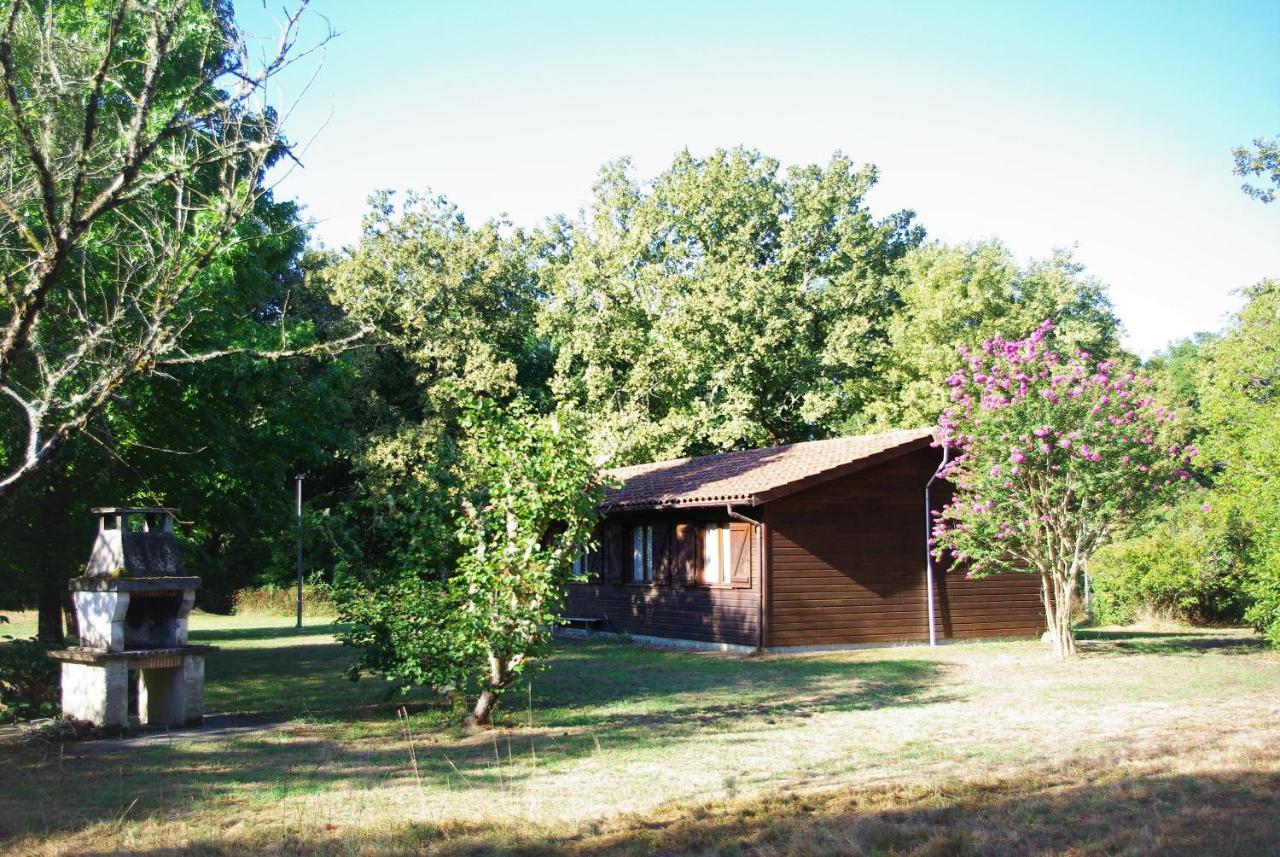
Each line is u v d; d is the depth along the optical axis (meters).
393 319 41.25
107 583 11.14
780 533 20.23
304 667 18.09
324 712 12.66
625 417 36.84
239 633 29.28
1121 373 17.91
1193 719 10.40
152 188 10.07
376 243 41.06
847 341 37.97
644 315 39.75
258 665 18.52
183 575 11.70
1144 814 6.53
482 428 11.96
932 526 21.67
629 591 24.38
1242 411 19.38
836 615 20.53
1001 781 7.70
